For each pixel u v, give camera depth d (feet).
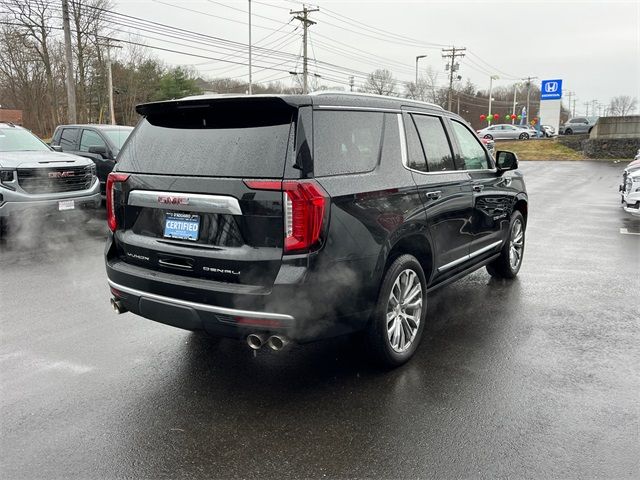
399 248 13.10
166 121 12.21
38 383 12.21
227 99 10.66
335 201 10.45
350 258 10.80
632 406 11.14
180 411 11.03
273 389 11.99
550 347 14.32
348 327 11.25
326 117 10.96
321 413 10.94
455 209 15.05
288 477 8.91
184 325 11.09
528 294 19.17
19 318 16.44
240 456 9.50
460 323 16.19
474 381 12.33
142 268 11.97
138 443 9.89
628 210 32.12
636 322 16.22
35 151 31.22
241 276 10.34
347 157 11.32
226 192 10.39
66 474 8.98
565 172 75.61
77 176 29.07
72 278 21.06
